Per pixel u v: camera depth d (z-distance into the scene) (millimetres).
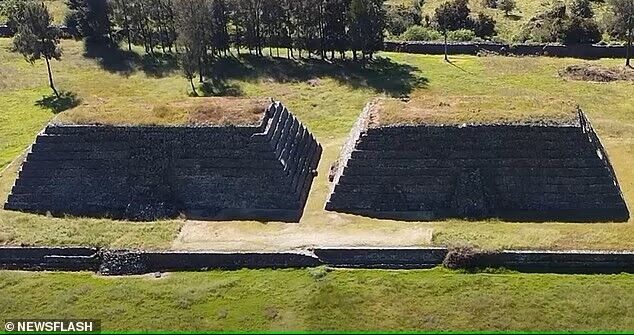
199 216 38250
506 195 38094
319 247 34844
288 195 38500
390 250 34406
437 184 38281
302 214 38094
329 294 32625
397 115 39719
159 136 39625
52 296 33156
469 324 30562
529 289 32469
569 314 30844
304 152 43031
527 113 39094
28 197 39906
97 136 39938
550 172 37812
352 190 38562
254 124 39281
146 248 35406
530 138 38031
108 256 35219
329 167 43188
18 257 35688
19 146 48375
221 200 39031
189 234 36562
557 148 37844
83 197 39812
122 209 39281
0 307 32438
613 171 40594
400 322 30844
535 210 37844
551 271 33719
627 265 33562
